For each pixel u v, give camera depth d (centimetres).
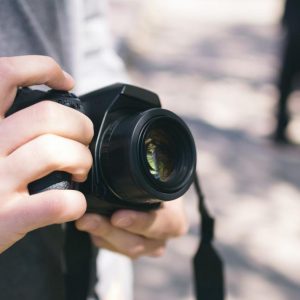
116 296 127
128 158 87
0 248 81
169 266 340
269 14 1046
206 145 527
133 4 898
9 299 100
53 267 104
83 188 93
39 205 79
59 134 82
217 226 391
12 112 86
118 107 94
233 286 334
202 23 959
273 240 383
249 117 601
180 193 93
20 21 103
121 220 97
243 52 825
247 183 461
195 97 645
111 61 137
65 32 113
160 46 823
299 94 623
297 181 476
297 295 333
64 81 90
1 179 79
